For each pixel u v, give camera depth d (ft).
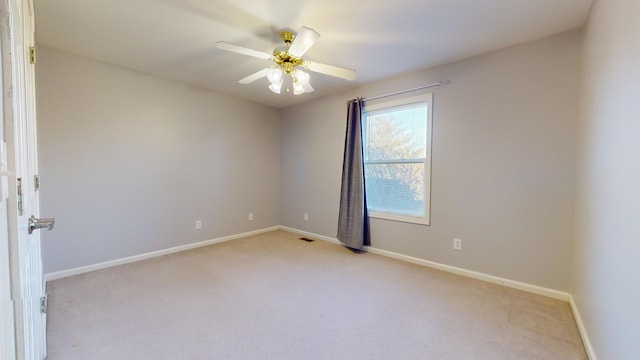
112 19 7.41
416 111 11.29
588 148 6.62
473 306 7.77
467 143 9.78
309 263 11.07
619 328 4.41
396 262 11.26
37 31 8.04
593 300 5.77
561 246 8.16
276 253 12.32
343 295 8.39
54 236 9.37
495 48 8.97
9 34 2.11
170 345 6.04
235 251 12.55
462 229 9.97
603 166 5.44
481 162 9.50
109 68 10.33
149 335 6.37
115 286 8.84
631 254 4.06
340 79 11.86
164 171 11.96
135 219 11.19
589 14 6.86
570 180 7.98
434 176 10.59
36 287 4.28
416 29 7.84
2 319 1.73
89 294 8.29
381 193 12.42
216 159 13.78
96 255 10.26
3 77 2.08
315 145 14.85
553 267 8.29
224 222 14.21
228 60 9.96
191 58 9.83
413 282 9.33
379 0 6.53
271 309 7.56
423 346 6.08
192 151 12.85
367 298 8.21
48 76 9.12
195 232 13.08
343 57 9.68
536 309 7.60
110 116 10.43
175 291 8.55
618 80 4.73
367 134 12.84
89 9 6.95
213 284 9.07
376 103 12.19
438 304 7.88
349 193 12.87
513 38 8.31
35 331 4.01
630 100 4.23
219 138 13.87
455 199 10.11
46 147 9.14
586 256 6.44
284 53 7.41
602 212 5.40
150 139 11.49
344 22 7.50
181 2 6.69
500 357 5.75
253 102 15.34
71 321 6.86
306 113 15.24
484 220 9.49
